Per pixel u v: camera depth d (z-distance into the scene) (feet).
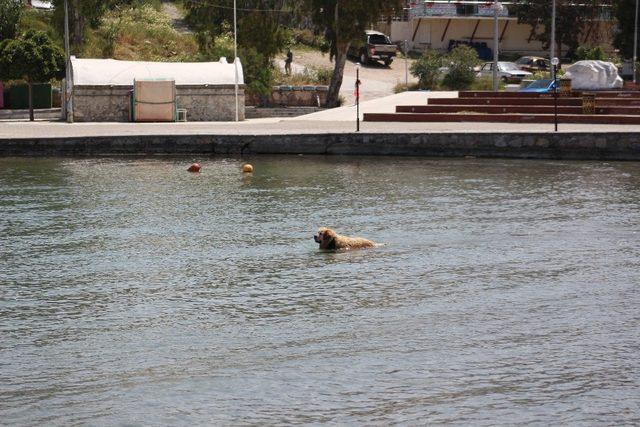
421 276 71.05
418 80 265.95
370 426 44.93
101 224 92.53
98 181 122.42
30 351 54.85
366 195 109.50
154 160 147.33
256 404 47.29
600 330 57.82
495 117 180.86
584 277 70.79
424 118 183.42
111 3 270.87
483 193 110.93
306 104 244.42
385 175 127.44
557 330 57.88
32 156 153.17
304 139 153.79
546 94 192.85
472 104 193.36
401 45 315.17
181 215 97.19
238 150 154.92
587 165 139.03
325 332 57.88
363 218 94.63
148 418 45.88
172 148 155.74
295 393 48.57
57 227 90.94
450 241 83.51
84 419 45.88
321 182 120.57
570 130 158.81
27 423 45.47
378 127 170.30
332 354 53.98
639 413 46.01
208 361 53.06
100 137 155.53
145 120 199.21
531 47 324.19
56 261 76.95
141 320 60.70
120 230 89.51
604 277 70.79
